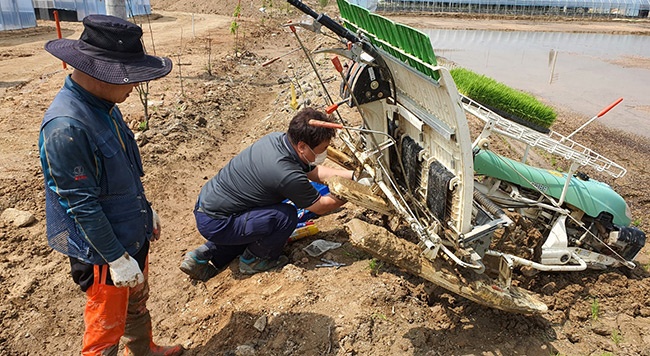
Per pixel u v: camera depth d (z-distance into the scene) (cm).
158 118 754
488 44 2145
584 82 1346
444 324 350
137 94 886
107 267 254
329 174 393
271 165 355
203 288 404
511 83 1277
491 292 323
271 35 2003
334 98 852
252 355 318
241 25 2094
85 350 273
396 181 384
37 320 364
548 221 397
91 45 232
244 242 382
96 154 239
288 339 326
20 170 568
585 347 354
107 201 252
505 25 3158
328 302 352
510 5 3803
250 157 369
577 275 411
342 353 315
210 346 335
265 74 1205
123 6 959
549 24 3372
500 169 372
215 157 675
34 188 532
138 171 287
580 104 1097
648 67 1659
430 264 328
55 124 226
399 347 323
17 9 1783
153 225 305
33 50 1352
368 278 379
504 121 361
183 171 616
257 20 2434
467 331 348
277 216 370
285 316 341
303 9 312
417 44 268
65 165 227
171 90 931
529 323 363
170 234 488
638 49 2166
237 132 789
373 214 481
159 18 2488
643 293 399
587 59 1795
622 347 355
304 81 1047
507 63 1603
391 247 319
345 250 421
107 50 233
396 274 385
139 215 269
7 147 632
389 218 442
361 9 315
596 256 400
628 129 927
